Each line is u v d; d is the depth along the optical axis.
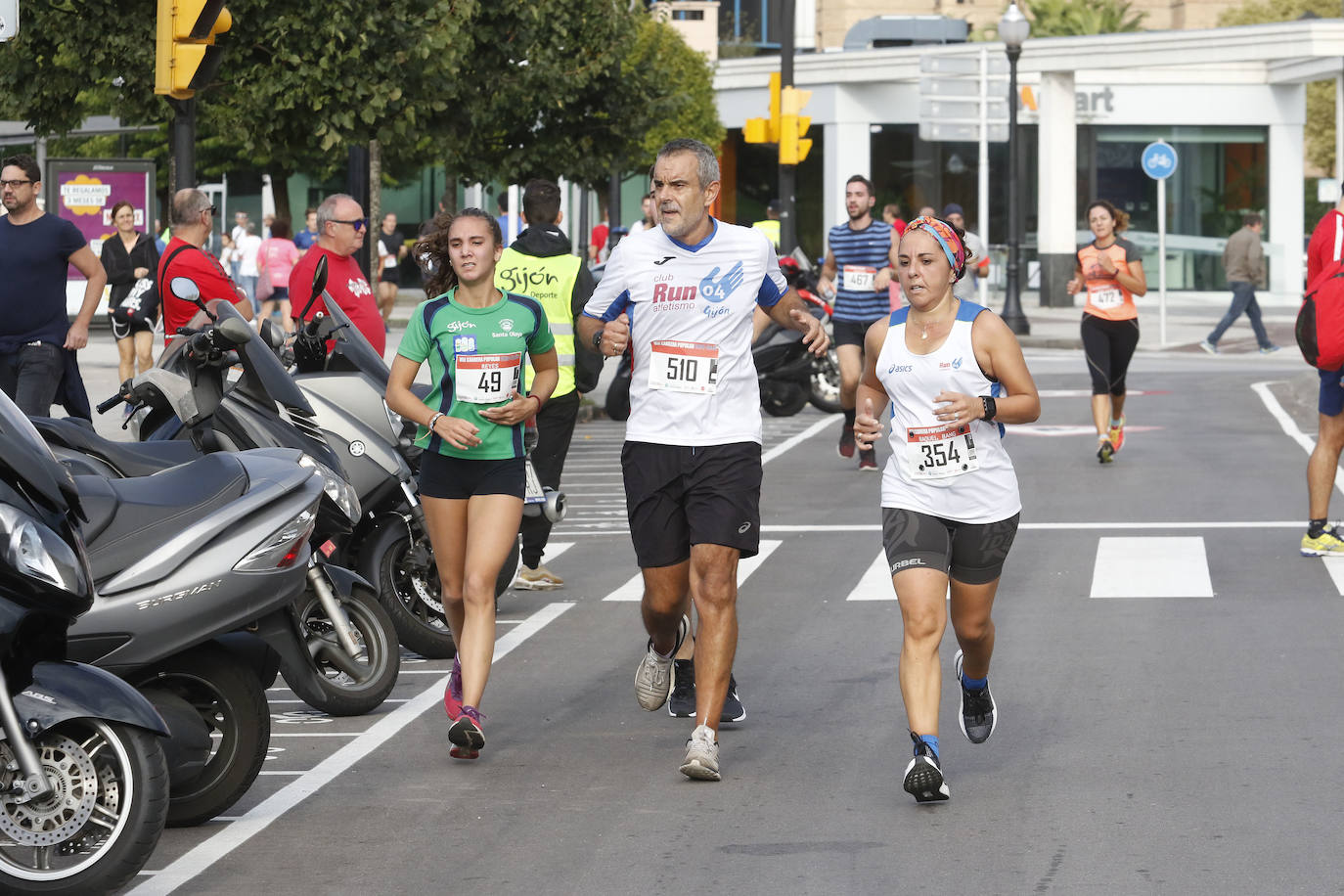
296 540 10.16
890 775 10.78
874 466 25.75
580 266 16.23
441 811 10.24
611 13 40.00
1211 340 49.41
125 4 26.47
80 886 8.28
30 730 8.08
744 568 18.17
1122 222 25.42
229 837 9.78
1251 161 74.62
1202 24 128.62
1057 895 8.51
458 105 37.06
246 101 26.77
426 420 11.45
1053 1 106.88
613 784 10.73
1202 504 21.83
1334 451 18.06
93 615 9.44
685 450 10.95
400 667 14.24
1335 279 17.44
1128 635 14.60
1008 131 53.38
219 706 10.05
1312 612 15.33
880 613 15.83
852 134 73.50
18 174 17.55
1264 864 8.91
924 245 10.25
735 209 76.62
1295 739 11.30
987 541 10.35
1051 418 31.98
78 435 11.13
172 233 17.05
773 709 12.53
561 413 16.25
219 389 12.10
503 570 15.01
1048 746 11.30
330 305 14.28
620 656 14.46
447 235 11.99
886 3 135.38
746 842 9.48
